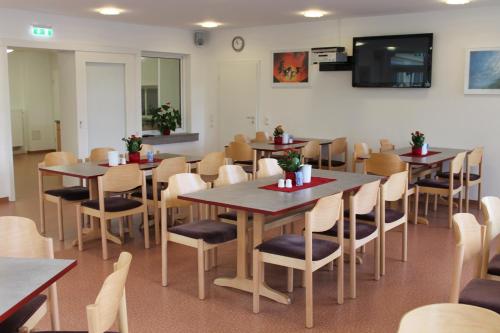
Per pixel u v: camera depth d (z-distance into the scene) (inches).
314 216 130.2
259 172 193.9
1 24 270.5
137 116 343.0
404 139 299.6
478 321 67.6
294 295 152.9
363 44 302.0
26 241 108.0
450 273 171.3
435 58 283.3
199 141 387.9
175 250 195.5
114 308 78.7
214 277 166.9
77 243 202.4
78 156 314.2
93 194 211.5
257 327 132.3
